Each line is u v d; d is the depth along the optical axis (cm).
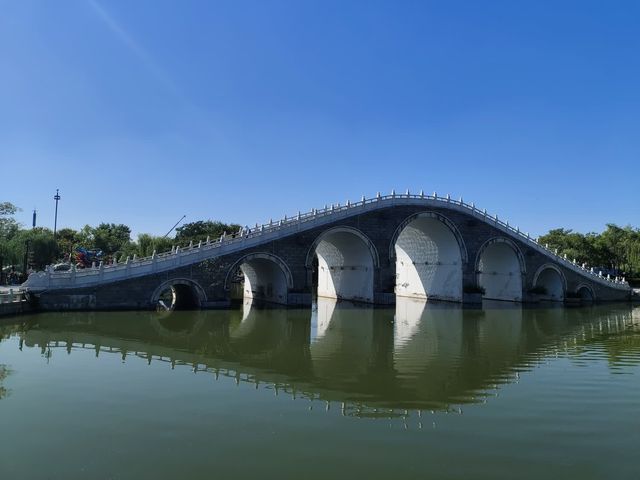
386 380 1614
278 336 2562
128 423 1152
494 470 920
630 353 2134
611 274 7700
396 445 1037
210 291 3619
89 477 884
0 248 4644
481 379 1630
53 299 3100
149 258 3556
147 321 2908
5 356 1884
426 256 5334
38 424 1137
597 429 1133
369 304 4475
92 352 1995
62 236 8100
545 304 4906
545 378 1647
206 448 1012
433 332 2788
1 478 877
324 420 1191
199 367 1770
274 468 925
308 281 4016
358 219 4309
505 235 4959
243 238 3784
